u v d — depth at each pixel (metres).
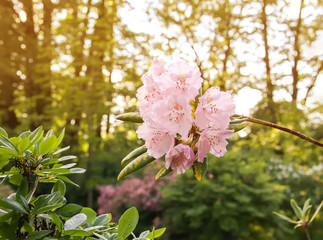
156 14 13.50
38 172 0.98
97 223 1.09
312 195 7.62
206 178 5.88
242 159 7.94
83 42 8.67
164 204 6.42
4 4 12.32
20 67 12.89
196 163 1.01
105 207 6.94
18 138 0.95
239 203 5.60
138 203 6.59
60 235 0.89
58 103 8.87
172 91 0.96
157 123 0.95
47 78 8.75
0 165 0.94
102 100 8.24
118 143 9.04
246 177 6.00
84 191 7.77
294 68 17.12
